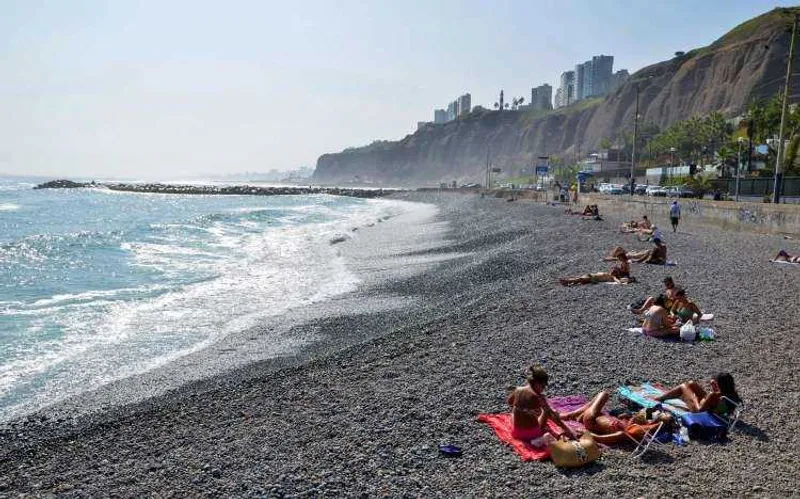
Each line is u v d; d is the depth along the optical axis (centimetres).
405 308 1703
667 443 671
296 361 1202
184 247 3209
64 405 988
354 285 2128
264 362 1208
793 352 1005
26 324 1530
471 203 9238
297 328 1502
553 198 7562
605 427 681
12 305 1745
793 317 1248
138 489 628
